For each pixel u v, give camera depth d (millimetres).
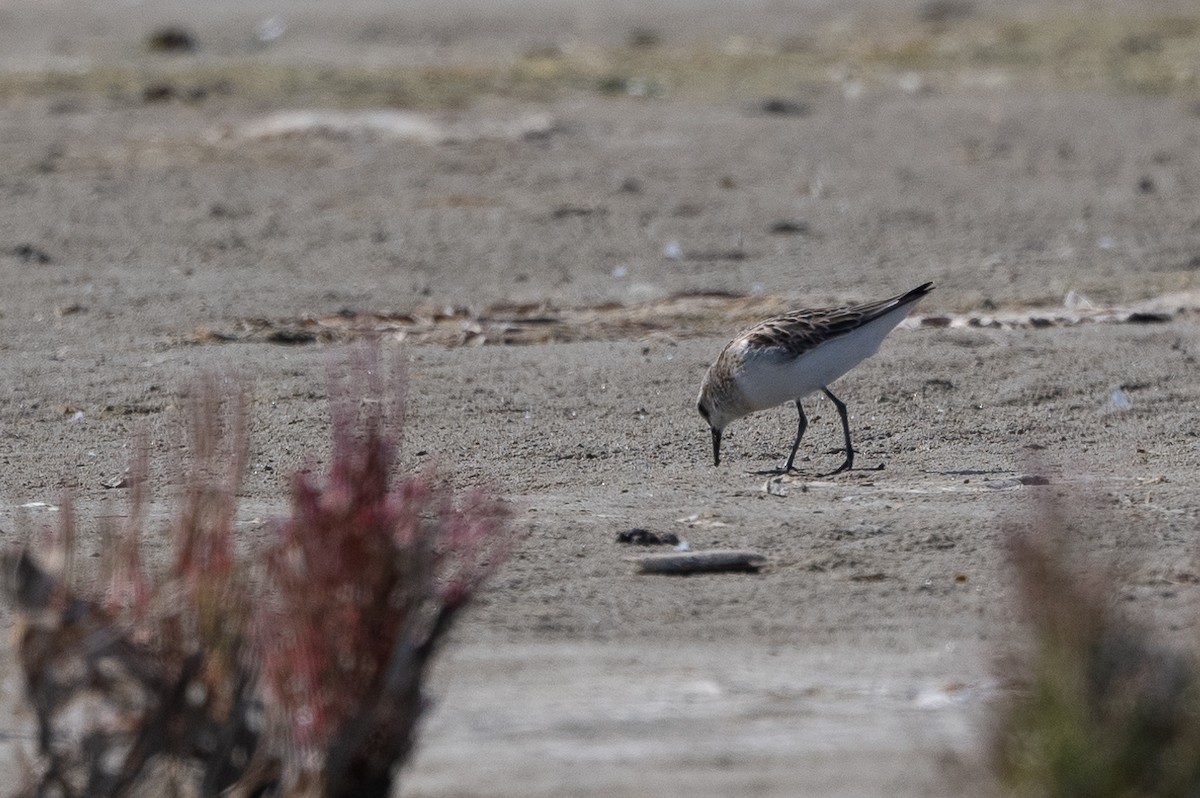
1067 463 13555
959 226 25344
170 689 6613
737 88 39094
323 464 13500
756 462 14008
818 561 10773
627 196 27328
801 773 7055
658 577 10516
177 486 12828
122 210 25625
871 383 16078
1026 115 35906
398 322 19062
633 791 6828
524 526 11664
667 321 19109
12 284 20859
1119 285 20969
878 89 39344
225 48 44906
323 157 30406
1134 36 45312
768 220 25625
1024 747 6402
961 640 9172
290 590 6633
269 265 22281
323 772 6477
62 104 35219
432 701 6840
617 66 41562
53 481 13164
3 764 7141
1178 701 6266
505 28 48219
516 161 30266
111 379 16328
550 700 8195
